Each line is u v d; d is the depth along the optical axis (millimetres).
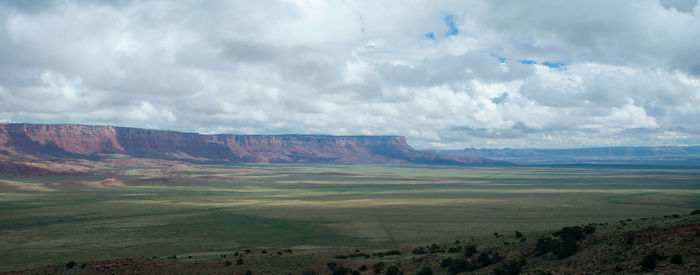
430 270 37906
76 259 61344
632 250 31203
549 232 49312
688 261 26406
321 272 41781
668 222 41312
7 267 56719
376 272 40188
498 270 33375
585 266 30984
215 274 41906
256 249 67062
